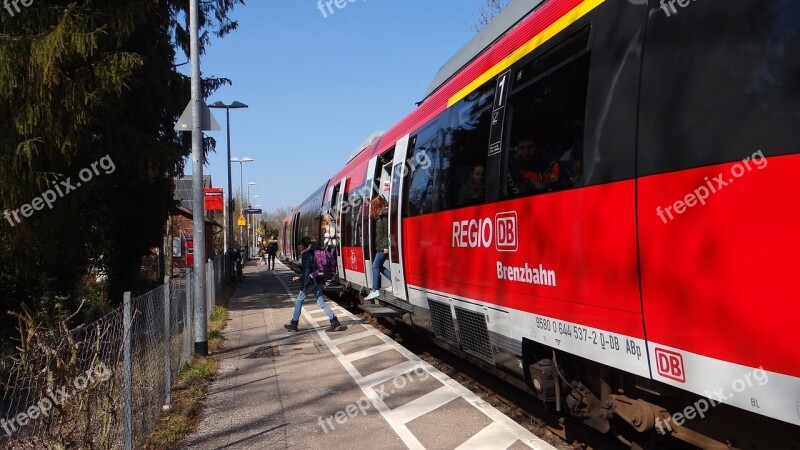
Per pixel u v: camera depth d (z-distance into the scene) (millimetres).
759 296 2740
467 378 8055
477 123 6133
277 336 10586
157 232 15727
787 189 2643
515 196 5094
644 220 3486
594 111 4027
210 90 17297
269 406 6312
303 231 26078
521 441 4949
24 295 10016
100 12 9867
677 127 3281
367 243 12141
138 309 5125
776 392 2654
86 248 12289
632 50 3709
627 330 3633
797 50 2680
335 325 10961
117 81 9742
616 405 4230
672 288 3254
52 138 9188
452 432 5227
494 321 5598
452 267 6688
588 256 4027
